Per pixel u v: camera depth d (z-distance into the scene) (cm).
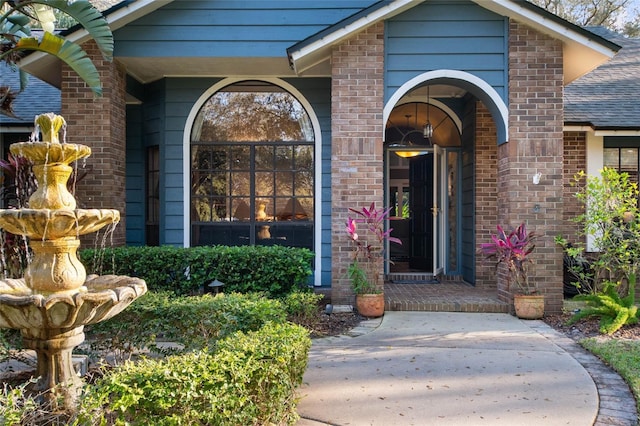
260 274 644
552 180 674
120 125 749
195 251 654
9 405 229
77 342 338
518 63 678
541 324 621
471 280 874
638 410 353
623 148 899
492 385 404
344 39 683
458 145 950
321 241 825
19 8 618
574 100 935
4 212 315
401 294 773
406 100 933
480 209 851
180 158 821
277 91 836
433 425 330
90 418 232
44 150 327
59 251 335
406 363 462
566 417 342
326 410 354
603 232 673
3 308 300
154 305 428
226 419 260
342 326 609
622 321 562
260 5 734
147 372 247
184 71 801
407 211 1127
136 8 697
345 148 685
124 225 759
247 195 834
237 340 316
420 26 687
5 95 745
